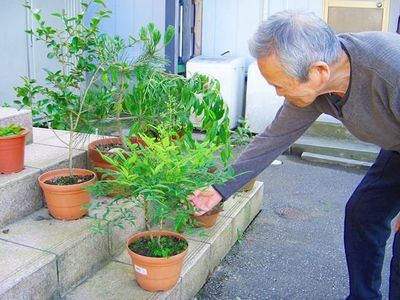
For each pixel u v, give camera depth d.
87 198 2.54
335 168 5.02
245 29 6.42
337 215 3.80
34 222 2.51
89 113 2.71
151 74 2.65
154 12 6.03
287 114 2.20
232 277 2.85
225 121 2.54
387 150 2.20
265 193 4.24
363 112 1.85
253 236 3.37
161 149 1.99
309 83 1.68
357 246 2.42
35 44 4.84
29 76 4.85
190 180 2.00
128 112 2.79
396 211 2.38
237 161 2.32
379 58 1.73
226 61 6.02
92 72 2.71
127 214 2.48
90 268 2.42
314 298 2.68
